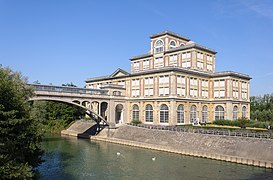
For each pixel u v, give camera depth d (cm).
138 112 8031
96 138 7375
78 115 10169
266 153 4200
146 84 7919
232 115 7881
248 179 3453
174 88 7088
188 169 4000
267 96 11488
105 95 7488
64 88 6425
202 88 8031
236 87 8175
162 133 5988
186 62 8350
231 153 4575
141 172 3869
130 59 10019
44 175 3744
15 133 2538
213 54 8912
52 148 5916
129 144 6338
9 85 2555
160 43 9119
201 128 6088
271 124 6131
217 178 3519
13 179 2259
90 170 4006
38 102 9362
